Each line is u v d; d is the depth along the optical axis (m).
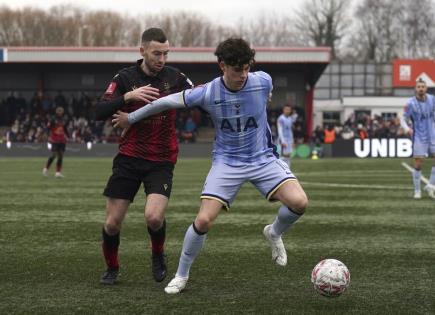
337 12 122.94
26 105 66.81
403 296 8.29
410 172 34.12
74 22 129.88
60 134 30.34
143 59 9.03
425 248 11.64
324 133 56.22
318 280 7.89
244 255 11.00
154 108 8.42
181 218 15.75
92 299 8.20
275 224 9.14
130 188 8.91
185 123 62.84
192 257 8.52
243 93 8.37
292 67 65.19
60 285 8.95
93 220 15.40
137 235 13.16
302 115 66.75
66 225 14.59
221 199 8.53
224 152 8.77
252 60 8.07
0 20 128.00
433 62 90.94
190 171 34.81
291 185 8.66
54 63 63.62
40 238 12.82
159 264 9.16
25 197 20.86
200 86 8.51
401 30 128.50
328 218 15.66
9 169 36.34
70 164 41.81
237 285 8.93
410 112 20.28
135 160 8.86
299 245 11.95
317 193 22.34
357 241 12.37
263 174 8.72
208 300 8.12
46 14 129.88
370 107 83.94
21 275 9.57
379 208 17.78
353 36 130.62
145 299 8.19
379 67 93.69
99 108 8.62
